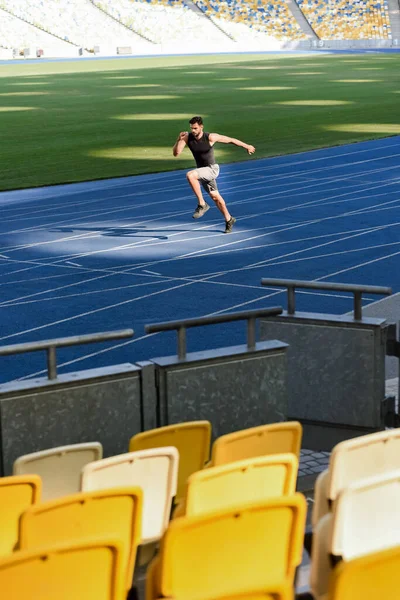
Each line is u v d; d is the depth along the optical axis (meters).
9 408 6.26
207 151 18.20
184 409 6.90
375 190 24.53
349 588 3.23
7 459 6.33
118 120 41.34
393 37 116.25
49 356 6.42
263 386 7.16
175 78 66.94
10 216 21.89
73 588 3.45
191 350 11.76
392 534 4.24
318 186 25.31
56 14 110.44
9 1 109.00
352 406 7.63
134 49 111.00
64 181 26.64
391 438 5.07
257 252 17.67
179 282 15.45
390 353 7.56
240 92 54.56
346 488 4.02
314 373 7.71
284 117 41.94
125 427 6.72
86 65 87.44
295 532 3.98
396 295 14.39
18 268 16.62
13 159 30.92
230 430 7.11
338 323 7.51
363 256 17.22
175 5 117.94
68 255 17.62
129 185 25.88
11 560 3.25
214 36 114.81
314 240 18.67
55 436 6.45
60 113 44.78
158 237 19.22
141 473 5.04
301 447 7.94
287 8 119.69
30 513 4.04
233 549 3.87
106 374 6.55
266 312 7.13
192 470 6.01
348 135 35.94
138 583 5.05
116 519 4.30
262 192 24.55
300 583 5.07
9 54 104.06
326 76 66.81
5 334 12.59
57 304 14.14
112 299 14.41
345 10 118.75
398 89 54.88
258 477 4.73
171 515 5.72
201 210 18.75
